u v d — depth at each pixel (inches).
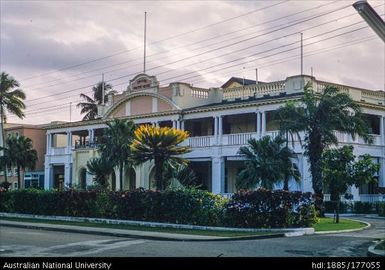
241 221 963.3
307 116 1256.8
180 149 1341.0
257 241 775.7
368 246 689.6
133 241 801.6
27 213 1414.9
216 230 966.4
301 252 631.2
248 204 957.8
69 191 1302.9
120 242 781.9
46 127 2431.1
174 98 1894.7
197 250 661.3
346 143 1534.2
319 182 1246.9
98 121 2185.0
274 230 901.2
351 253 620.7
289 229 895.1
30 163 2410.2
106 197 1211.2
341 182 1101.7
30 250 671.1
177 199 1064.2
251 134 1640.0
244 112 1664.6
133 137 1558.8
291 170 1280.8
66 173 2283.5
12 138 2384.4
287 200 930.1
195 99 1934.1
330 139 1250.6
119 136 1565.0
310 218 935.7
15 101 2561.5
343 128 1254.3
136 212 1141.7
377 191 1619.1
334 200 1202.0
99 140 1713.8
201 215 1021.2
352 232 914.1
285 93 1681.8
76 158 2181.3
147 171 1873.8
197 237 830.5
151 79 2001.7
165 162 1355.8
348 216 1406.3
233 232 919.0
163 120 1921.8
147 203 1117.7
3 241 789.2
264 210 941.2
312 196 944.9
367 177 1113.4
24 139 2395.4
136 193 1147.3
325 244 717.9
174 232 928.9
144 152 1331.2
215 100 1948.8
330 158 1130.0
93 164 1600.6
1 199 1508.4
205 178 1887.3
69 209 1293.1
